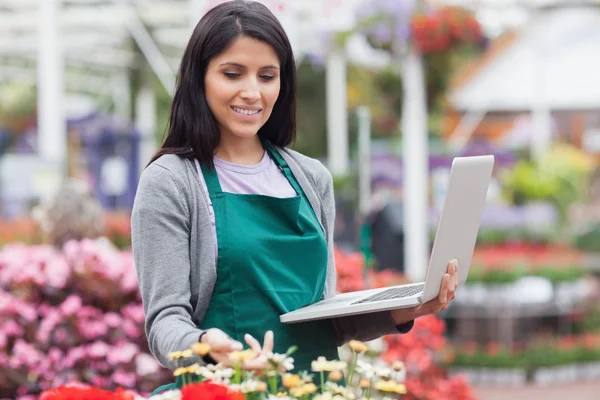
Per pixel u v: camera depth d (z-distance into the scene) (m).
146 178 2.28
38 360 4.55
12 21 15.36
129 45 17.88
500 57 14.88
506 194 14.66
